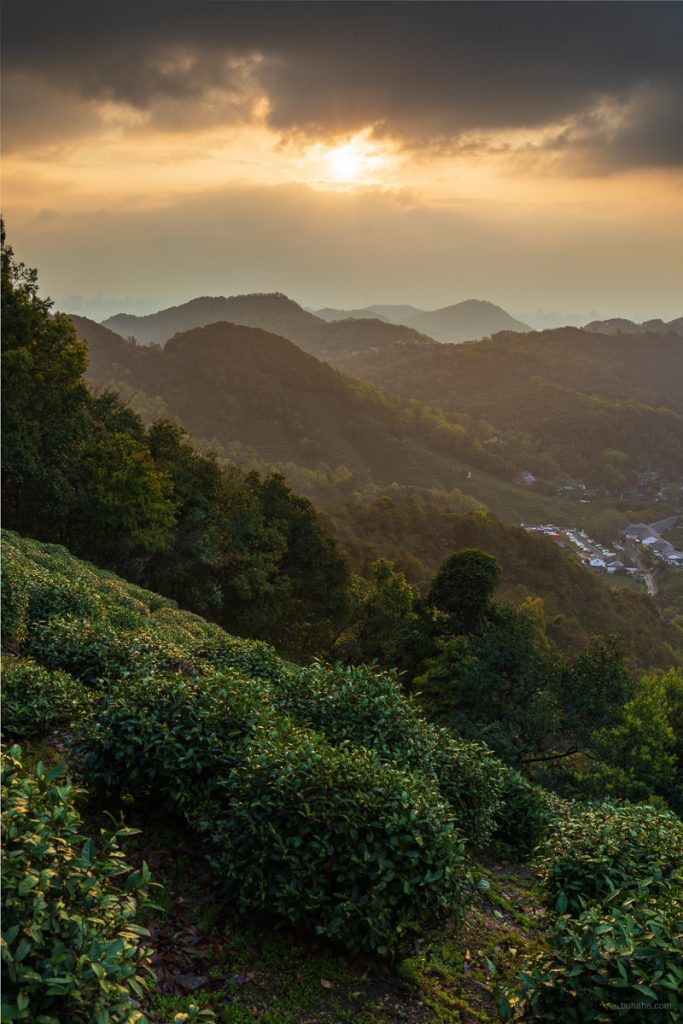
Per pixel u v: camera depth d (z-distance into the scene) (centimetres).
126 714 595
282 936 499
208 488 3631
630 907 466
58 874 343
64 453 2845
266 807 498
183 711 606
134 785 590
